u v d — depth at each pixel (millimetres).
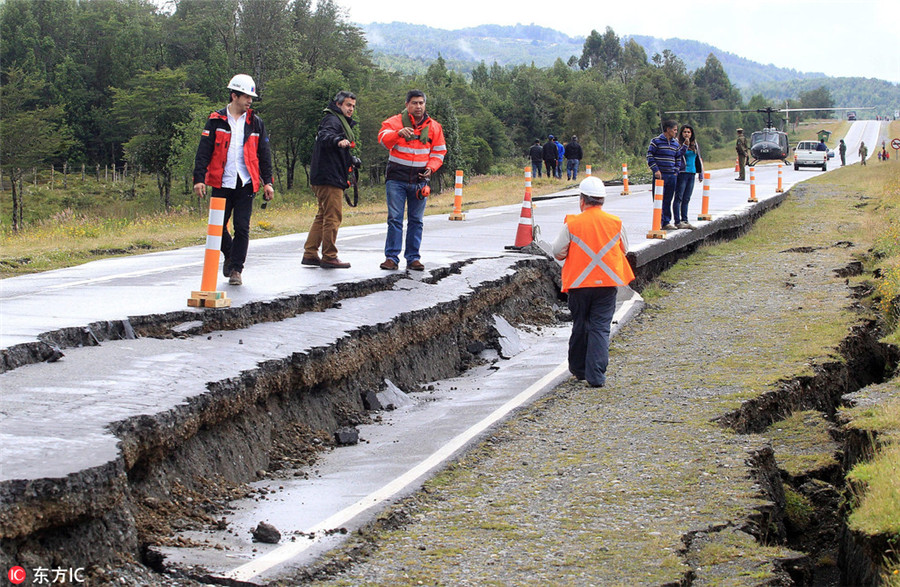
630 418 7320
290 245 14008
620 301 11953
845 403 7969
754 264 15102
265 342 7238
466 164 69938
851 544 5547
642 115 128750
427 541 4945
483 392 8391
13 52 83625
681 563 4617
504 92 114250
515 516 5309
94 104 82250
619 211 21703
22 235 19031
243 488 5715
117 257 13055
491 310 10820
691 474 5961
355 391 7789
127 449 4879
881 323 10797
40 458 4355
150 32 94250
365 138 67688
